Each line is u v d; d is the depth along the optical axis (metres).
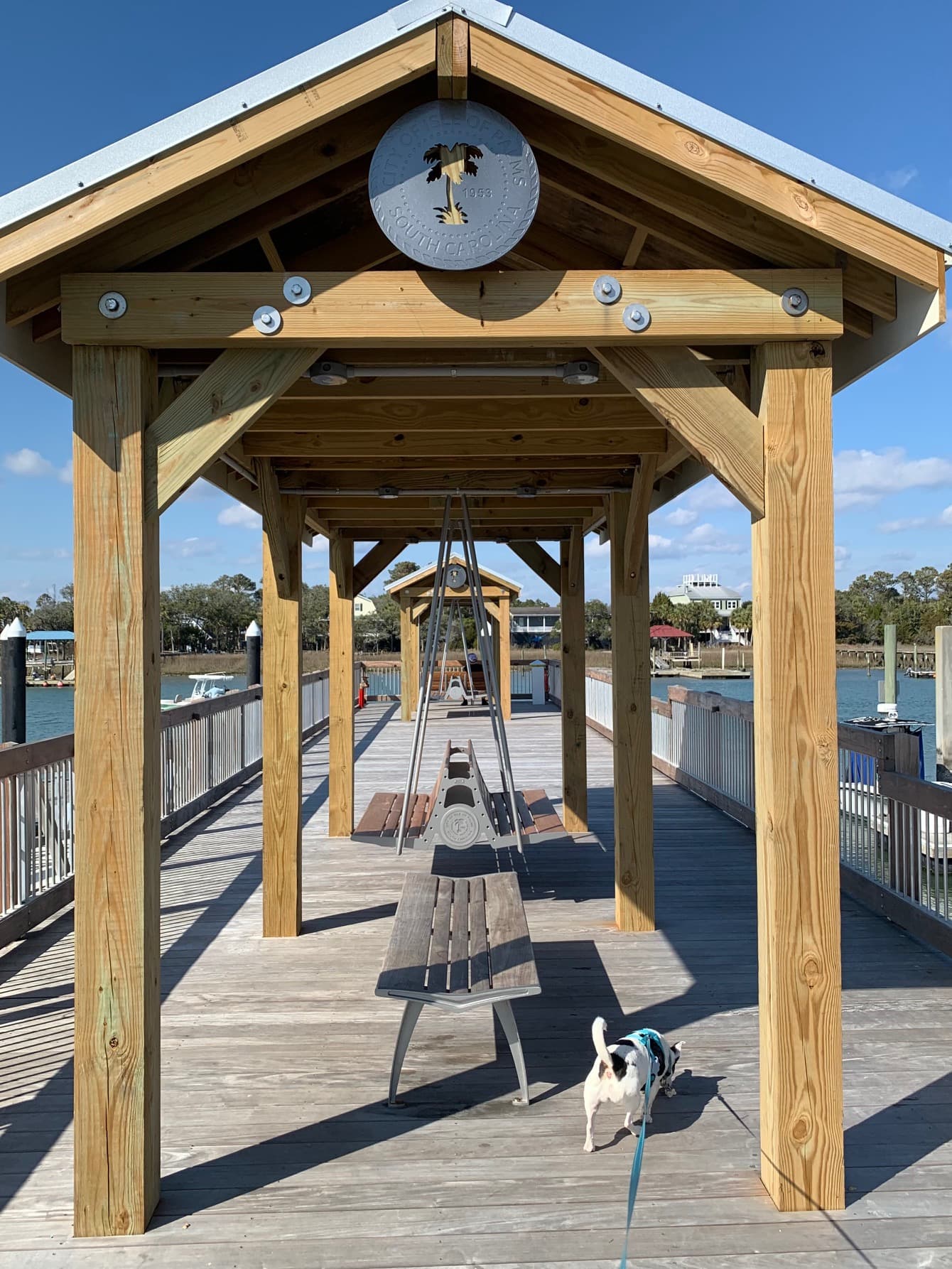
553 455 4.57
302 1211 2.59
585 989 4.32
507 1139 2.98
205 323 2.53
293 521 5.36
